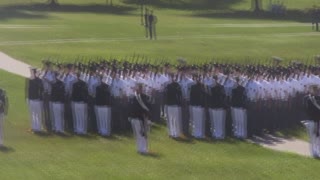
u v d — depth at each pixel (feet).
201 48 248.11
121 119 134.31
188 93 135.64
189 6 448.65
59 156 110.42
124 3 450.30
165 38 271.08
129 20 349.00
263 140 138.41
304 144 136.77
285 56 242.17
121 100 134.00
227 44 260.42
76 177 98.12
